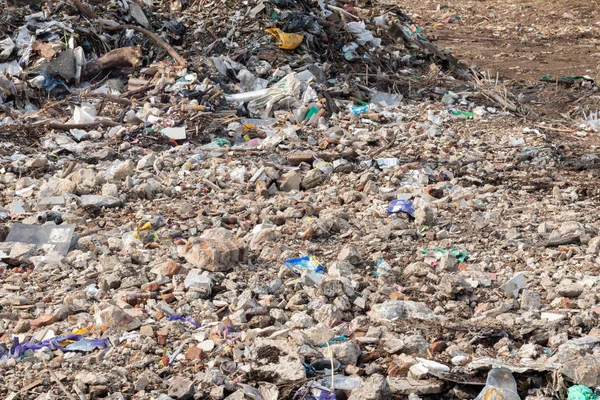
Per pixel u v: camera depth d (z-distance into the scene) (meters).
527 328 5.43
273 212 7.93
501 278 6.41
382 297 5.93
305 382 4.67
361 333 5.36
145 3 14.78
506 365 4.79
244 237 7.22
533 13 25.20
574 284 6.08
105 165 9.55
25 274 6.41
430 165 9.95
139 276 6.24
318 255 6.85
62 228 7.17
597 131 12.46
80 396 4.57
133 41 13.38
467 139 11.48
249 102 12.43
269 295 5.93
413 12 25.77
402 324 5.51
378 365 4.97
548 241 7.15
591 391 4.53
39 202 8.07
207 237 7.00
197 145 10.63
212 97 12.06
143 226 7.39
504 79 16.78
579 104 14.47
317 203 8.39
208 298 5.98
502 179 9.53
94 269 6.48
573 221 7.63
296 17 15.00
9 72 12.20
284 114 12.12
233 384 4.69
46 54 12.36
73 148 10.09
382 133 11.18
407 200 8.23
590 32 22.56
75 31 13.05
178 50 13.62
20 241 7.07
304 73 13.28
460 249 7.05
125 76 12.71
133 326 5.43
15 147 10.10
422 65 15.92
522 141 11.30
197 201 8.34
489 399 4.44
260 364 4.89
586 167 10.25
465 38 21.91
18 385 4.75
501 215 8.08
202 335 5.31
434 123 12.25
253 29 14.46
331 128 11.37
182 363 4.99
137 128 10.78
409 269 6.48
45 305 5.84
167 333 5.32
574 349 4.89
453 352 5.11
